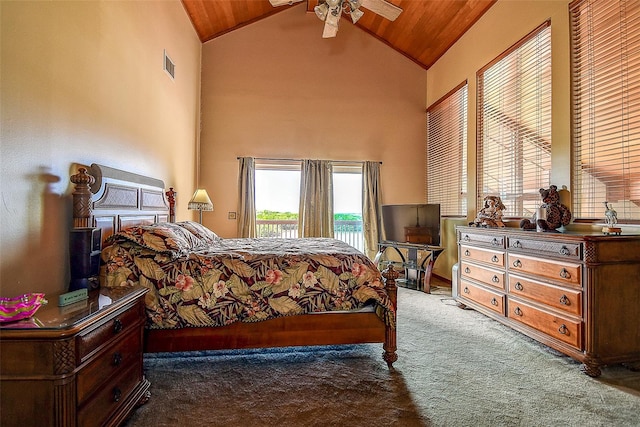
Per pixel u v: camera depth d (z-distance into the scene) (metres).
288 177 5.32
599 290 2.00
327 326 2.13
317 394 1.81
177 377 2.00
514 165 3.46
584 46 2.62
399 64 5.50
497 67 3.75
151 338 1.98
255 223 5.06
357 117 5.41
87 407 1.22
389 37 5.31
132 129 2.76
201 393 1.82
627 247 2.06
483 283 3.06
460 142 4.58
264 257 2.20
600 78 2.49
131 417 1.59
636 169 2.26
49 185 1.76
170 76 3.71
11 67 1.50
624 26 2.32
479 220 3.36
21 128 1.57
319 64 5.34
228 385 1.90
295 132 5.27
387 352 2.15
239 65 5.18
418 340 2.59
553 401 1.75
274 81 5.25
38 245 1.69
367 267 2.26
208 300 2.01
